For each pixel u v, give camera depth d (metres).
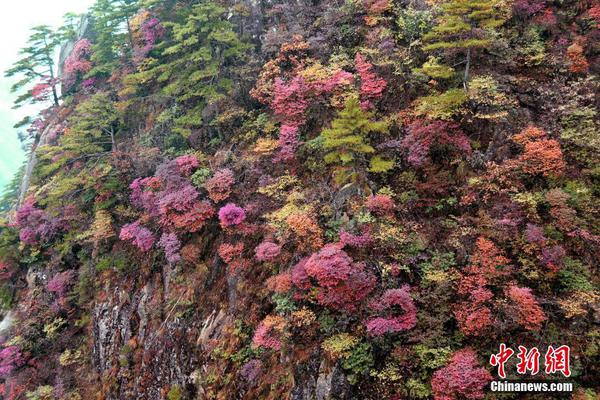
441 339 9.03
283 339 10.90
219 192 14.67
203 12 18.09
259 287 12.79
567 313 8.74
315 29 17.41
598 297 8.74
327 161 12.12
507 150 11.25
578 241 9.67
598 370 8.17
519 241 9.79
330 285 9.88
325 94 15.02
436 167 11.99
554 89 12.00
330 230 11.79
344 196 12.42
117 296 17.19
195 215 14.49
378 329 8.95
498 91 12.14
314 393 9.70
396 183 12.16
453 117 12.27
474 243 10.20
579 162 10.72
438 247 10.60
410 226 11.15
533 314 8.54
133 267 17.30
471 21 12.42
